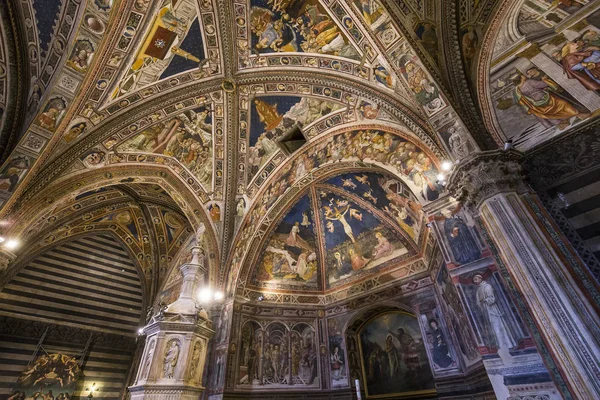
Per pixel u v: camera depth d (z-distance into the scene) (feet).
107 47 26.89
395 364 36.94
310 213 46.32
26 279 46.29
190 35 30.25
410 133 28.58
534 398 15.61
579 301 13.34
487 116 21.03
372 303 39.58
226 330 37.83
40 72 25.48
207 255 41.34
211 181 41.45
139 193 51.21
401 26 24.02
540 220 15.93
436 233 24.57
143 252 57.00
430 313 34.37
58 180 29.71
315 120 36.78
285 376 37.91
